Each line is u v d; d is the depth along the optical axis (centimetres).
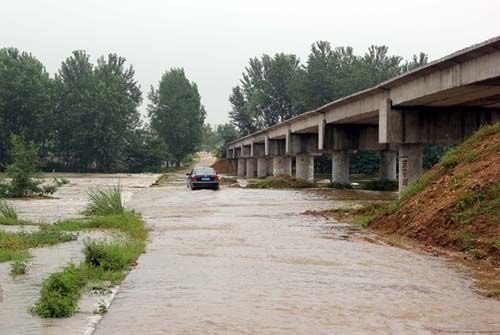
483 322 745
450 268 1138
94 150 10288
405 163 3244
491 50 2195
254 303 829
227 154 11862
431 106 3170
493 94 2709
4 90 9388
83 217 2262
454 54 2388
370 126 4772
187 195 3747
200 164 12988
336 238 1606
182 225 1930
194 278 1004
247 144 8906
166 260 1192
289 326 712
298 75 10481
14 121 9575
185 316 753
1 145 9375
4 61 9506
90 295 866
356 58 10406
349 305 825
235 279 1001
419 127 3180
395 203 1936
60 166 10662
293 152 5984
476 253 1255
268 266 1136
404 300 860
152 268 1096
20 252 1288
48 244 1443
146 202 3117
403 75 2886
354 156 8775
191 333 678
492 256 1215
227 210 2583
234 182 5800
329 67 10012
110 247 1194
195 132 11931
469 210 1487
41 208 2848
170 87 11712
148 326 703
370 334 683
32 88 9488
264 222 2041
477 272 1098
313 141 5984
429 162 7844
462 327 720
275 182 4753
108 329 689
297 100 10294
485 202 1486
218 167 11844
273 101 11488
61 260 1188
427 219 1595
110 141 10181
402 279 1023
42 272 1053
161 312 770
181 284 952
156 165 11231
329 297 873
